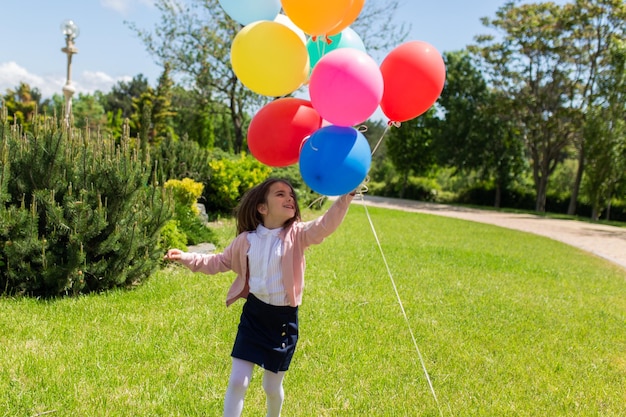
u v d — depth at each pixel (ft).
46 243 15.76
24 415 9.11
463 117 107.14
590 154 84.79
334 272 22.99
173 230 22.93
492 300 20.51
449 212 83.25
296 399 10.53
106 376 10.78
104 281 17.06
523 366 13.53
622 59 81.25
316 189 8.09
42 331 13.05
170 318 14.73
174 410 9.68
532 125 97.25
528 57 95.55
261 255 8.48
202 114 76.89
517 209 107.65
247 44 8.33
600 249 45.16
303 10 7.94
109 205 16.92
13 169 16.16
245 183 40.42
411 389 11.45
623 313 20.56
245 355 8.18
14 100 110.42
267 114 8.41
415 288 21.45
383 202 101.60
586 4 87.15
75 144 17.21
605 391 12.27
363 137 8.05
